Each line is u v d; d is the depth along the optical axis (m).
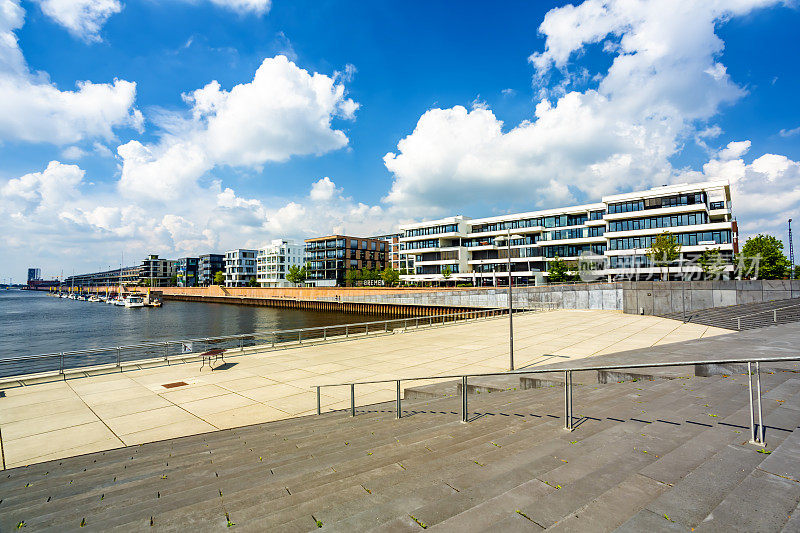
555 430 6.00
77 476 6.49
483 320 35.03
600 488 3.73
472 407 9.11
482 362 17.81
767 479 3.62
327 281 109.62
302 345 22.14
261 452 6.75
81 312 89.25
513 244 74.56
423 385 13.98
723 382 8.67
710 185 50.94
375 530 3.18
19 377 14.30
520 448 5.23
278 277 125.81
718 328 26.70
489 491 3.85
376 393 13.19
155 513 4.11
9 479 6.85
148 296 112.00
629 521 3.01
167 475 5.83
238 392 13.20
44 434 9.58
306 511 3.68
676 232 52.41
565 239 67.81
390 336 26.06
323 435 7.67
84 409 11.44
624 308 38.38
